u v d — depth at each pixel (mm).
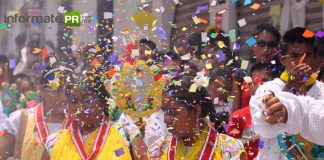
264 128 3316
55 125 4805
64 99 4746
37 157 4695
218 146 3959
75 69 4957
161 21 5344
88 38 5496
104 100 4441
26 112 4863
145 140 4871
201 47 5195
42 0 8617
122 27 4977
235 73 5070
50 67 4930
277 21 7176
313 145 3732
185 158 3955
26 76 7617
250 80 4645
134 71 4883
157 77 4910
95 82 4469
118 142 4344
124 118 4855
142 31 5148
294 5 7117
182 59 4934
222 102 5023
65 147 4316
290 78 3973
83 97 4367
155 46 5293
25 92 7141
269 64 5066
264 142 3920
